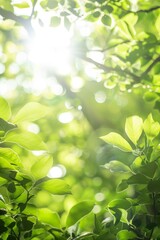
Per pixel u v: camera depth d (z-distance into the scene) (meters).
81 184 4.77
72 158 4.91
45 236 1.16
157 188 1.10
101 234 1.15
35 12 1.70
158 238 1.17
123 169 1.16
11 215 1.12
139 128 1.15
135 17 1.77
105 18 1.72
